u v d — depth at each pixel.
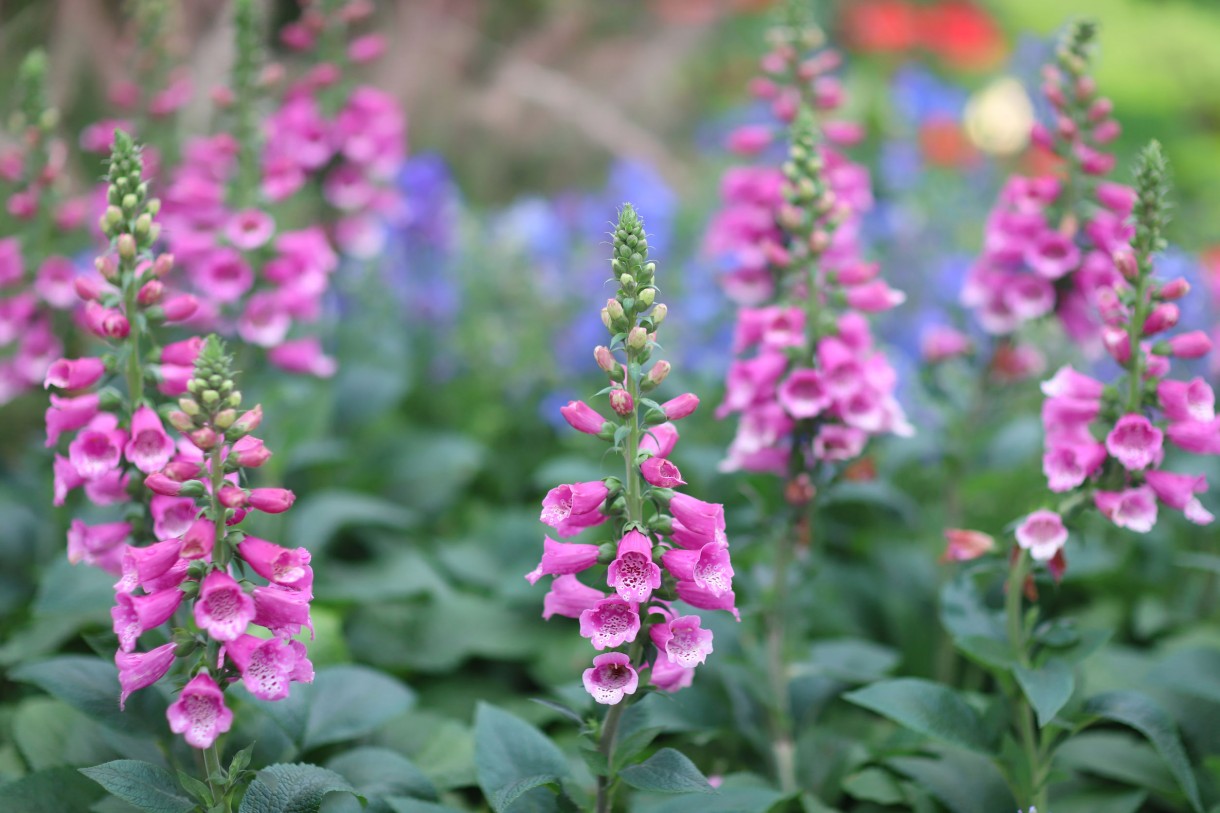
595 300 3.49
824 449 2.21
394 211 2.88
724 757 2.25
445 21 5.54
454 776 2.12
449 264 3.54
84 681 1.98
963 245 3.61
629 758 1.87
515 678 2.51
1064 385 2.03
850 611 2.56
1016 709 2.06
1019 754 2.04
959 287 3.18
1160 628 2.48
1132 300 1.98
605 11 6.21
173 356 1.95
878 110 4.54
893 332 3.28
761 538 2.25
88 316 1.90
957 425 2.58
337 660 2.25
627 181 3.69
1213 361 2.77
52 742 2.06
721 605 1.83
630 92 5.85
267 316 2.46
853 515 2.72
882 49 5.98
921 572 2.60
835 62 2.47
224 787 1.85
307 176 2.75
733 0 6.41
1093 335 2.38
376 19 5.44
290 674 1.82
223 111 2.57
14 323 2.42
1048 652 2.04
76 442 1.94
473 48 5.59
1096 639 2.03
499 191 5.20
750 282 2.44
